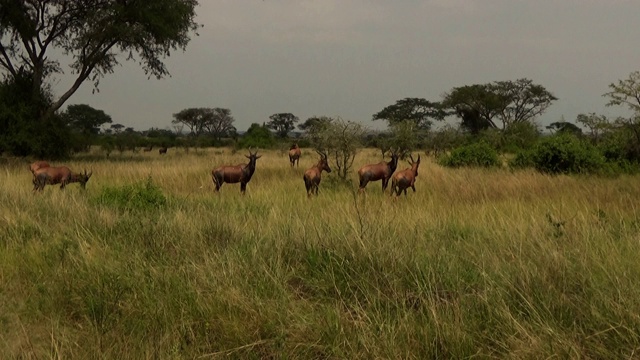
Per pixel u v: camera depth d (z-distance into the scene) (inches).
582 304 147.6
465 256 200.7
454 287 166.9
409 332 136.3
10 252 214.5
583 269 172.1
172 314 153.6
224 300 159.6
